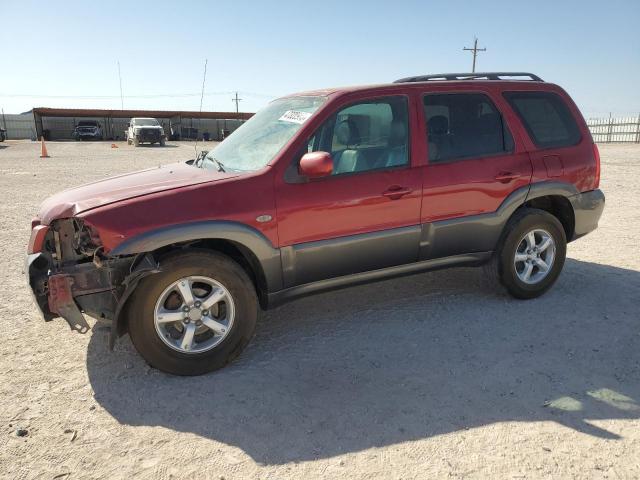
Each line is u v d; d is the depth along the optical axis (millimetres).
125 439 2898
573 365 3611
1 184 13742
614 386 3340
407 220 4145
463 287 5141
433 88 4348
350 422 3016
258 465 2672
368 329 4262
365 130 4055
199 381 3510
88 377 3568
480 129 4477
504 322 4332
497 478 2537
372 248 4055
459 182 4285
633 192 11047
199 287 3732
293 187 3736
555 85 4949
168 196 3471
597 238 7074
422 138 4211
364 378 3504
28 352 3928
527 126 4664
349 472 2604
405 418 3041
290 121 4090
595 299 4797
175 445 2842
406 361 3721
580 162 4855
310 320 4469
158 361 3496
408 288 5152
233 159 4176
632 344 3910
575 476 2537
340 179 3891
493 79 4707
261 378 3531
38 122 52219
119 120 55500
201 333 3715
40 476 2611
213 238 3510
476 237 4461
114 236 3301
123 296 3279
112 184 3928
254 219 3609
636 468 2584
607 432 2869
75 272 3355
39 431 2971
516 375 3494
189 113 54875
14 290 5293
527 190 4562
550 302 4746
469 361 3699
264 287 3820
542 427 2924
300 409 3158
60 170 17969
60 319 4520
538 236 4766
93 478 2596
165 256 3449
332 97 4016
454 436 2865
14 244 7160
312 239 3840
